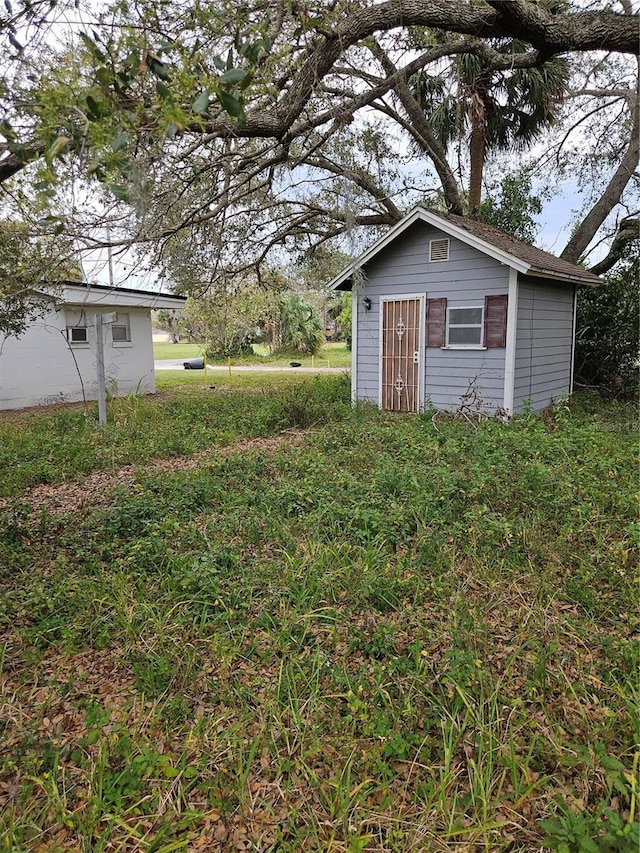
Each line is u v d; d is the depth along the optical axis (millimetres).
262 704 2611
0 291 3832
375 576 3623
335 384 14305
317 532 4312
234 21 2611
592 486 5113
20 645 3166
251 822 2057
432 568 3818
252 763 2305
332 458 6699
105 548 4242
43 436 8852
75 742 2398
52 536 4715
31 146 2102
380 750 2314
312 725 2463
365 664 2896
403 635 3125
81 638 3209
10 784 2227
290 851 1916
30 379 13742
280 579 3684
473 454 6547
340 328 41906
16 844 1921
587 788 2113
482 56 6238
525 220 14352
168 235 4688
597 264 12984
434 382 10320
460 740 2371
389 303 10773
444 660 2848
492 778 2164
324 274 12477
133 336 16062
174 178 4254
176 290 6871
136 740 2418
